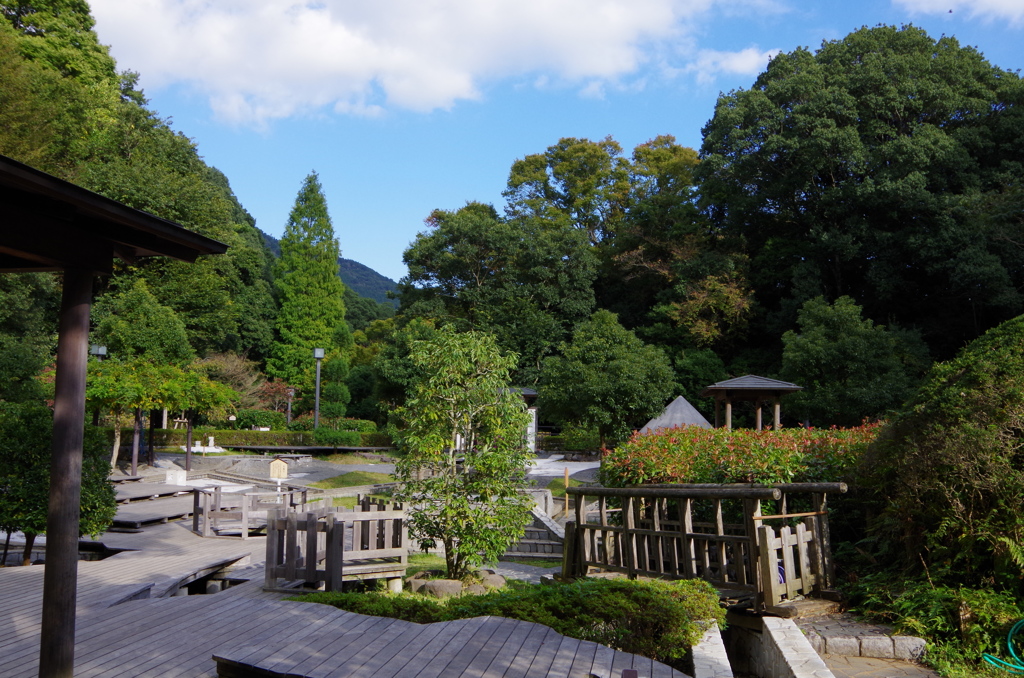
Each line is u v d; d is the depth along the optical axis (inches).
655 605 239.6
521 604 249.8
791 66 1460.4
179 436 1249.4
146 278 1284.4
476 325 1503.4
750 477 340.8
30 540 376.2
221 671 192.4
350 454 1222.3
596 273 1590.8
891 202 1258.0
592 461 1176.8
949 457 247.4
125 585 313.4
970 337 1246.3
